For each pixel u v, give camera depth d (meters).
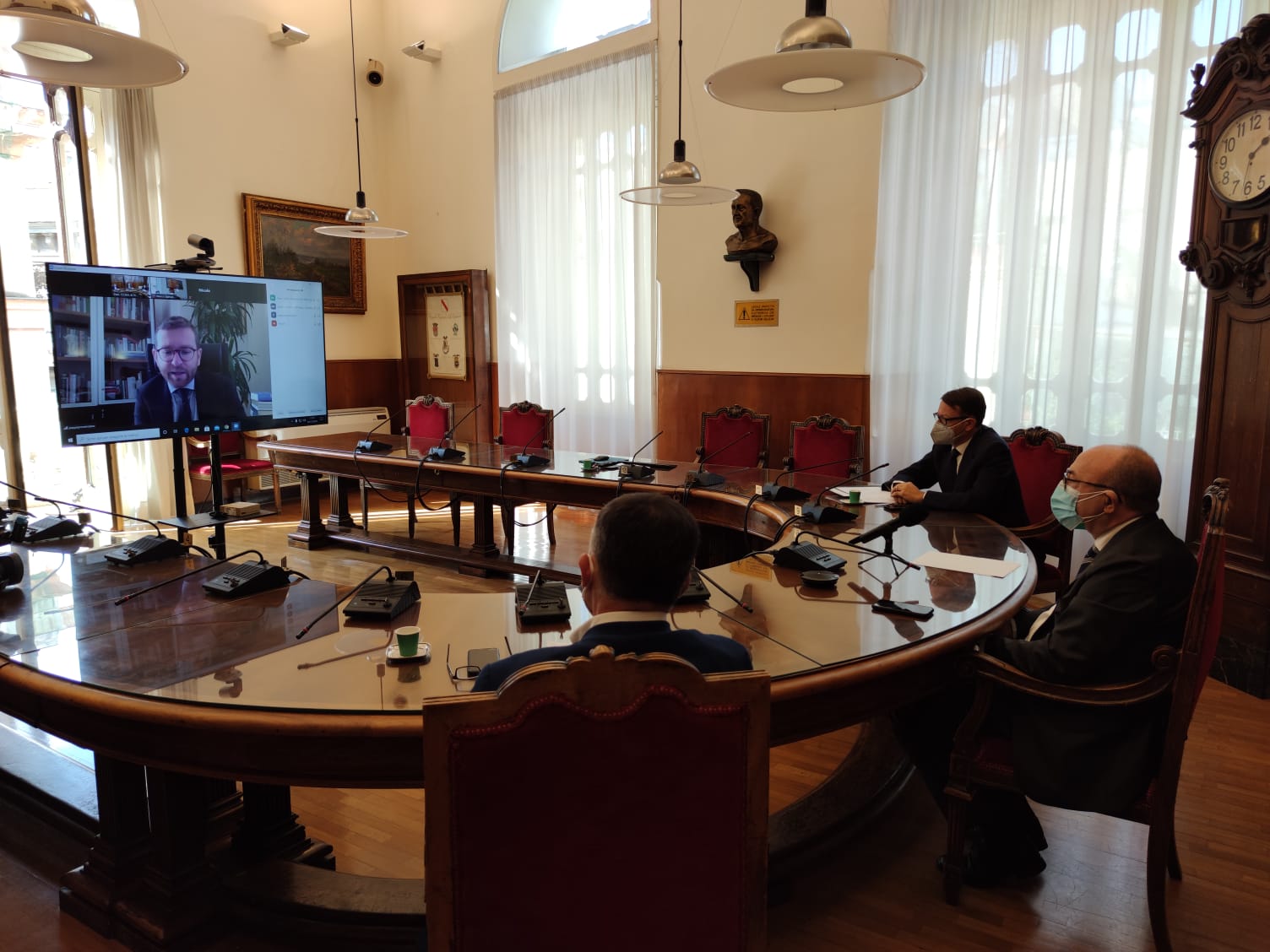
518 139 6.64
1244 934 1.89
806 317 5.20
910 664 1.68
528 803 1.00
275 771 1.45
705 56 5.44
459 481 4.47
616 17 6.09
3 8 2.13
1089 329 4.11
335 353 7.33
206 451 6.11
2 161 5.30
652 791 1.03
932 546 2.62
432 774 0.98
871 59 2.29
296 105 6.86
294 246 6.87
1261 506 3.16
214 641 1.75
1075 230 4.14
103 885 1.87
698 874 1.06
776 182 5.21
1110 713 1.79
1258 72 3.01
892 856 2.18
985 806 2.07
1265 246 3.07
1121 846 2.24
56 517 2.92
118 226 5.70
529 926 1.03
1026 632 2.36
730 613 1.94
